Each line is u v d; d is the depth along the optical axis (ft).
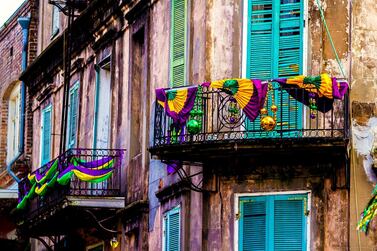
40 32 156.76
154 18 119.85
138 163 121.49
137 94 124.26
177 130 107.34
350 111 105.09
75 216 125.90
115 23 129.08
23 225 134.72
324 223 104.63
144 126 120.47
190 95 106.83
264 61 108.17
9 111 168.45
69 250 134.21
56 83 145.59
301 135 105.40
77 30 137.39
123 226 123.44
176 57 114.83
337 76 106.22
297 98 104.01
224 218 107.45
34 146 152.15
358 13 106.63
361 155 104.68
